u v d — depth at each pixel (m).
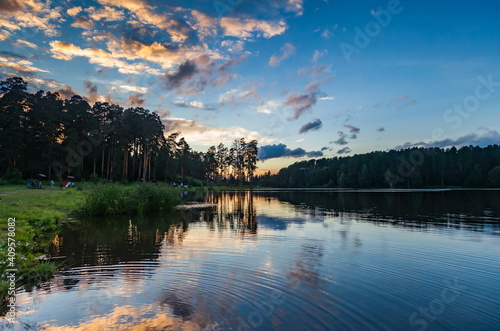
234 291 6.41
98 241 11.62
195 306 5.66
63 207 20.06
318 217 19.28
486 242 11.28
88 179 55.28
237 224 16.14
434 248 10.38
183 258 9.10
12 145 46.78
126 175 61.50
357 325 4.97
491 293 6.40
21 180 43.09
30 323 4.97
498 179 72.81
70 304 5.73
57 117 52.97
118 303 5.78
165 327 4.86
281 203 31.86
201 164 116.00
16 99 48.59
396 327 4.93
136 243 11.22
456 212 21.56
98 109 56.69
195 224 16.20
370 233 13.27
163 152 76.19
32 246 9.90
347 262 8.68
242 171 112.94
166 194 22.73
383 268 8.08
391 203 30.03
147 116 62.69
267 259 9.00
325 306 5.70
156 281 7.04
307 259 8.97
